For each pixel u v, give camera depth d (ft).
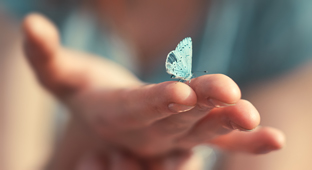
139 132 1.16
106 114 1.21
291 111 1.65
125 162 1.28
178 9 2.00
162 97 0.98
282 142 1.17
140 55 2.06
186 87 0.97
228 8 1.94
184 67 1.20
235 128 1.03
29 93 1.93
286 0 1.82
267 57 1.80
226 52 1.92
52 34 1.32
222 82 0.95
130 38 2.06
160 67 2.01
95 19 2.04
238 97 0.95
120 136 1.23
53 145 1.87
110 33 2.03
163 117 1.03
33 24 1.29
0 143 1.85
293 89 1.69
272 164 1.60
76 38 1.96
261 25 1.84
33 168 1.77
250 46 1.87
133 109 1.08
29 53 1.33
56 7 1.97
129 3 2.07
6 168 1.81
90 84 1.37
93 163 1.32
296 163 1.57
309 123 1.60
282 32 1.79
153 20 2.04
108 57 1.99
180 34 2.01
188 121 1.05
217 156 1.73
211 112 1.06
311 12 1.77
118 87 1.26
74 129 1.52
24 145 1.87
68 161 1.54
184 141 1.17
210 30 1.96
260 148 1.19
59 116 1.96
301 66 1.70
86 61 1.50
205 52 1.95
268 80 1.77
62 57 1.40
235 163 1.69
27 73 1.94
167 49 2.01
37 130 1.93
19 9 1.91
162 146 1.20
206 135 1.10
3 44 1.90
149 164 1.28
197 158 1.39
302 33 1.76
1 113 1.89
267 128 1.19
